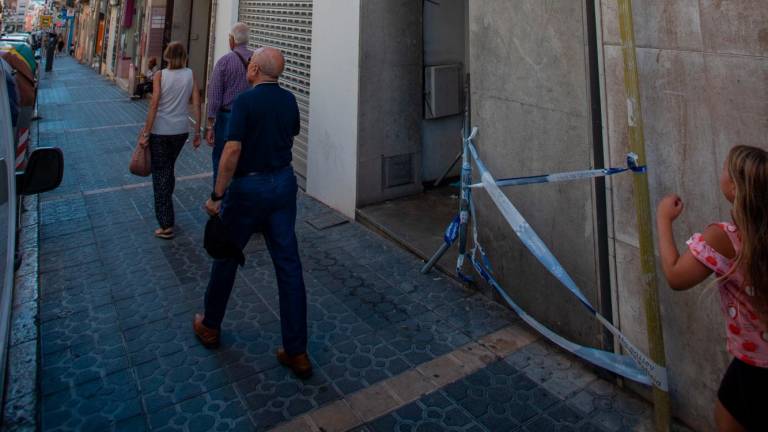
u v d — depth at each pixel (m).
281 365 3.04
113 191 6.31
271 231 2.88
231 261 3.00
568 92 2.93
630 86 2.36
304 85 6.47
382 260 4.50
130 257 4.47
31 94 7.79
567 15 2.88
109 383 2.84
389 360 3.09
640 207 2.37
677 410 2.54
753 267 1.56
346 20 5.32
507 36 3.31
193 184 6.66
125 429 2.51
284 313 2.86
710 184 2.26
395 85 5.52
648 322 2.39
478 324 3.49
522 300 3.48
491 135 3.55
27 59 11.55
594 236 2.87
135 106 14.17
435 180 6.15
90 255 4.48
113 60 22.73
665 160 2.44
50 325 3.39
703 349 2.39
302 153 6.59
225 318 3.54
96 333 3.32
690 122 2.31
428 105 5.80
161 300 3.76
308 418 2.60
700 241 1.71
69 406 2.65
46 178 2.45
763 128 2.04
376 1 5.21
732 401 1.77
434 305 3.74
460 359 3.10
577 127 2.90
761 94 2.04
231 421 2.57
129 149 8.69
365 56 5.21
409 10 5.49
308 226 5.31
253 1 7.94
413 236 4.80
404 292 3.93
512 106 3.34
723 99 2.17
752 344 1.68
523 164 3.31
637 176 2.37
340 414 2.63
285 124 2.85
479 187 3.67
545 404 2.71
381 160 5.56
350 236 5.05
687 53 2.29
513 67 3.29
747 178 1.55
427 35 5.71
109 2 24.98
